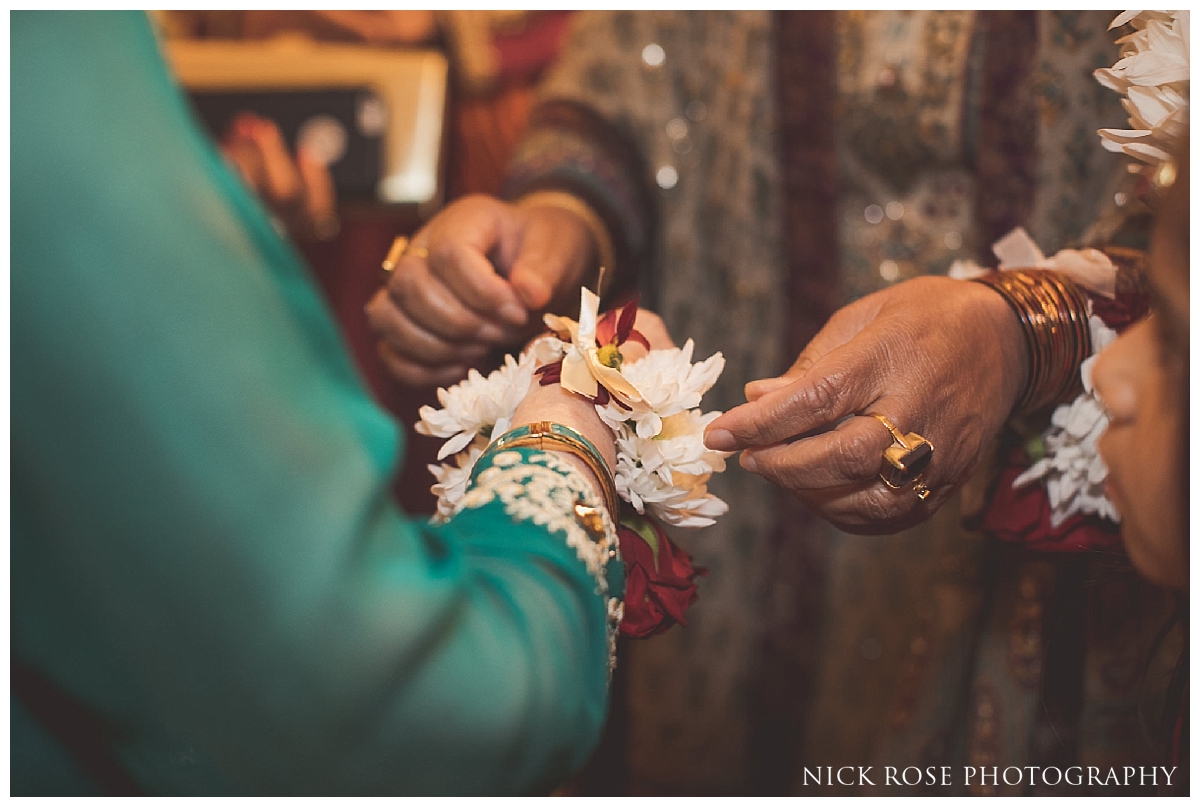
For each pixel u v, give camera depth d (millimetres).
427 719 435
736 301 1365
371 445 451
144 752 448
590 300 749
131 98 404
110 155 389
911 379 755
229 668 411
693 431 754
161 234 390
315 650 408
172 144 410
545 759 489
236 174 449
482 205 1101
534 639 485
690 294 1400
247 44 2246
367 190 2062
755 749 1441
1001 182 1129
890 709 1225
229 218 418
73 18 406
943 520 1240
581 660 519
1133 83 761
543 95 1452
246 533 397
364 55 2131
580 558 542
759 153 1322
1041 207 1104
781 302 1336
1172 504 533
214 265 401
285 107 2080
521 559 522
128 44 417
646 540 732
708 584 1414
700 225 1393
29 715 455
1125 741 896
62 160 382
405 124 2078
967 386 782
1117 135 774
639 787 1515
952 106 1162
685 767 1475
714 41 1353
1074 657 896
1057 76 1078
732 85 1336
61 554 404
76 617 416
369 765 438
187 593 400
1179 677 748
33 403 386
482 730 449
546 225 1141
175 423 388
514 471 591
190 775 449
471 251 1000
